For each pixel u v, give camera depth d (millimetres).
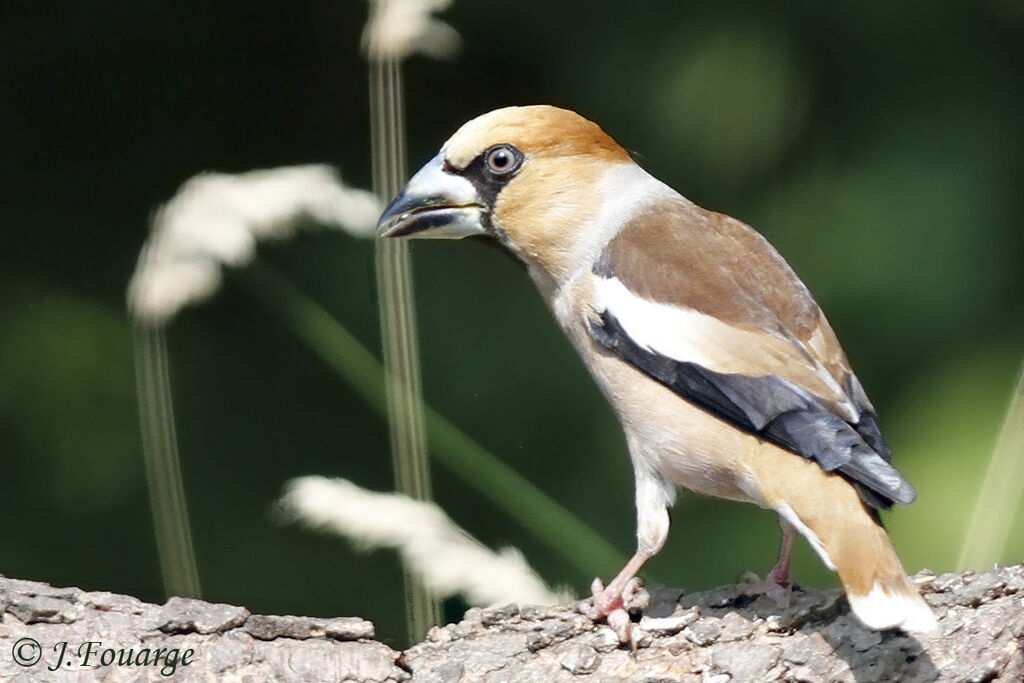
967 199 11883
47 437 12016
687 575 11227
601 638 7562
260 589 11695
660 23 12438
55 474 11930
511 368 12211
